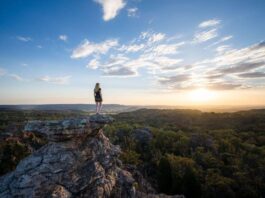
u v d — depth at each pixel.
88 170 19.75
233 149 89.75
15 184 17.33
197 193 55.84
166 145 102.31
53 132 19.56
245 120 145.88
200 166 75.31
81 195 18.09
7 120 117.00
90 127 21.06
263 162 71.88
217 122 153.75
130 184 24.12
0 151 56.12
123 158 73.56
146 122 179.50
